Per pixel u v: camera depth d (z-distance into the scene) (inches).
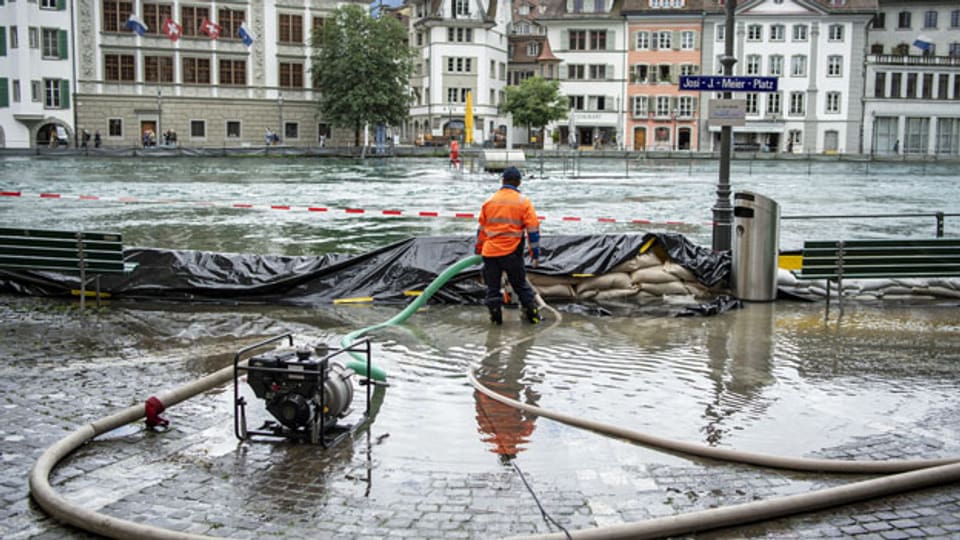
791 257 511.5
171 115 2920.8
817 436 244.2
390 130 3592.5
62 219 869.2
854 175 2113.7
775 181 1800.0
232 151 2593.5
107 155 2404.0
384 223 848.3
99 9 2783.0
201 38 2923.2
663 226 851.4
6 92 2679.6
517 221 388.2
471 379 293.7
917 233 861.8
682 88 487.8
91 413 258.7
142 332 370.3
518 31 3809.1
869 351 346.3
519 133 3693.4
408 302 447.5
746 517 189.2
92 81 2800.2
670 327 391.5
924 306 451.2
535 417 259.3
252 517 190.9
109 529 180.5
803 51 3412.9
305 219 885.8
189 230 777.6
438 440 239.5
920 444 238.5
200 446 233.3
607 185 1573.6
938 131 3481.8
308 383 231.3
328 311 425.7
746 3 3393.2
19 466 218.5
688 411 266.1
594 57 3582.7
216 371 307.3
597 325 395.2
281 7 3019.2
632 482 211.6
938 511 198.2
